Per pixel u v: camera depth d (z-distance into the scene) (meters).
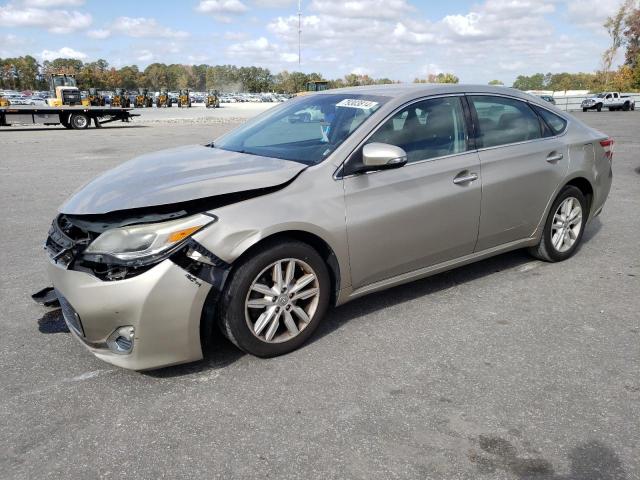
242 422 2.71
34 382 3.08
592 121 28.48
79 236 3.10
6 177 10.22
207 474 2.35
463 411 2.77
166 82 173.38
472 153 4.03
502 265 4.92
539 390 2.96
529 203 4.42
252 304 3.14
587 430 2.62
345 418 2.72
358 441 2.55
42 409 2.83
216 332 3.63
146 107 58.41
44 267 5.04
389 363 3.25
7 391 2.99
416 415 2.74
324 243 3.36
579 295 4.26
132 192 3.04
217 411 2.79
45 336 3.64
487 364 3.23
